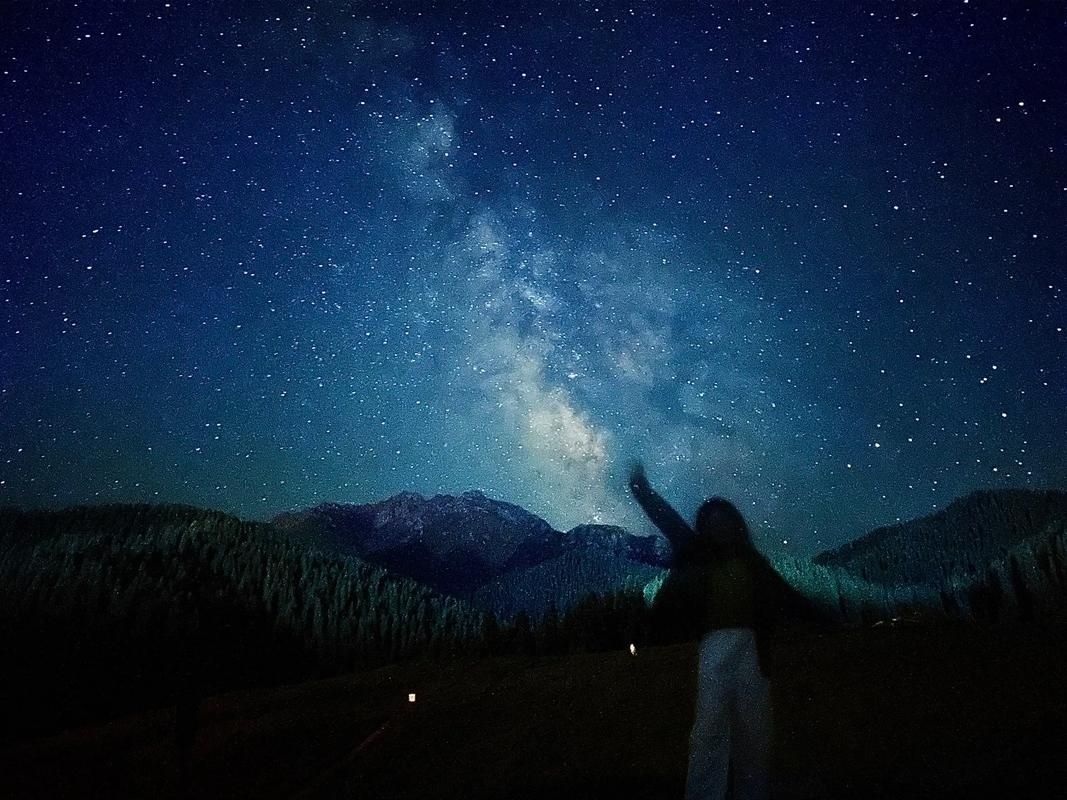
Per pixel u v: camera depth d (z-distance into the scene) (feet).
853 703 19.38
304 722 26.13
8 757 26.50
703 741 12.99
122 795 21.03
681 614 14.24
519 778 18.65
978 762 14.82
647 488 15.33
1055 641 22.34
